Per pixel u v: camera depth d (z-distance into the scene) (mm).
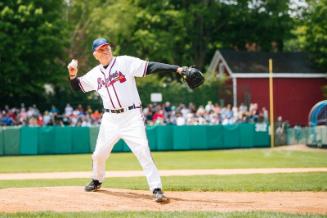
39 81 91312
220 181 35250
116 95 23891
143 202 23703
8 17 86562
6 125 77438
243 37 130000
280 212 20953
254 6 126125
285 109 109188
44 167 51281
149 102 96250
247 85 107062
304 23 114562
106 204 23078
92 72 24641
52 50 91625
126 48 115188
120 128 24203
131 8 110625
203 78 22703
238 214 20188
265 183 33438
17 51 86750
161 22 114250
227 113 85875
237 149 79250
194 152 73625
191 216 19734
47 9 91125
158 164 53406
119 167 50281
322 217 19719
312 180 35438
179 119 81062
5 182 37312
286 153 67625
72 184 35562
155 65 23531
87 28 110500
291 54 116438
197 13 119125
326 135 73375
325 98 110938
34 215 20047
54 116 82000
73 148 74000
